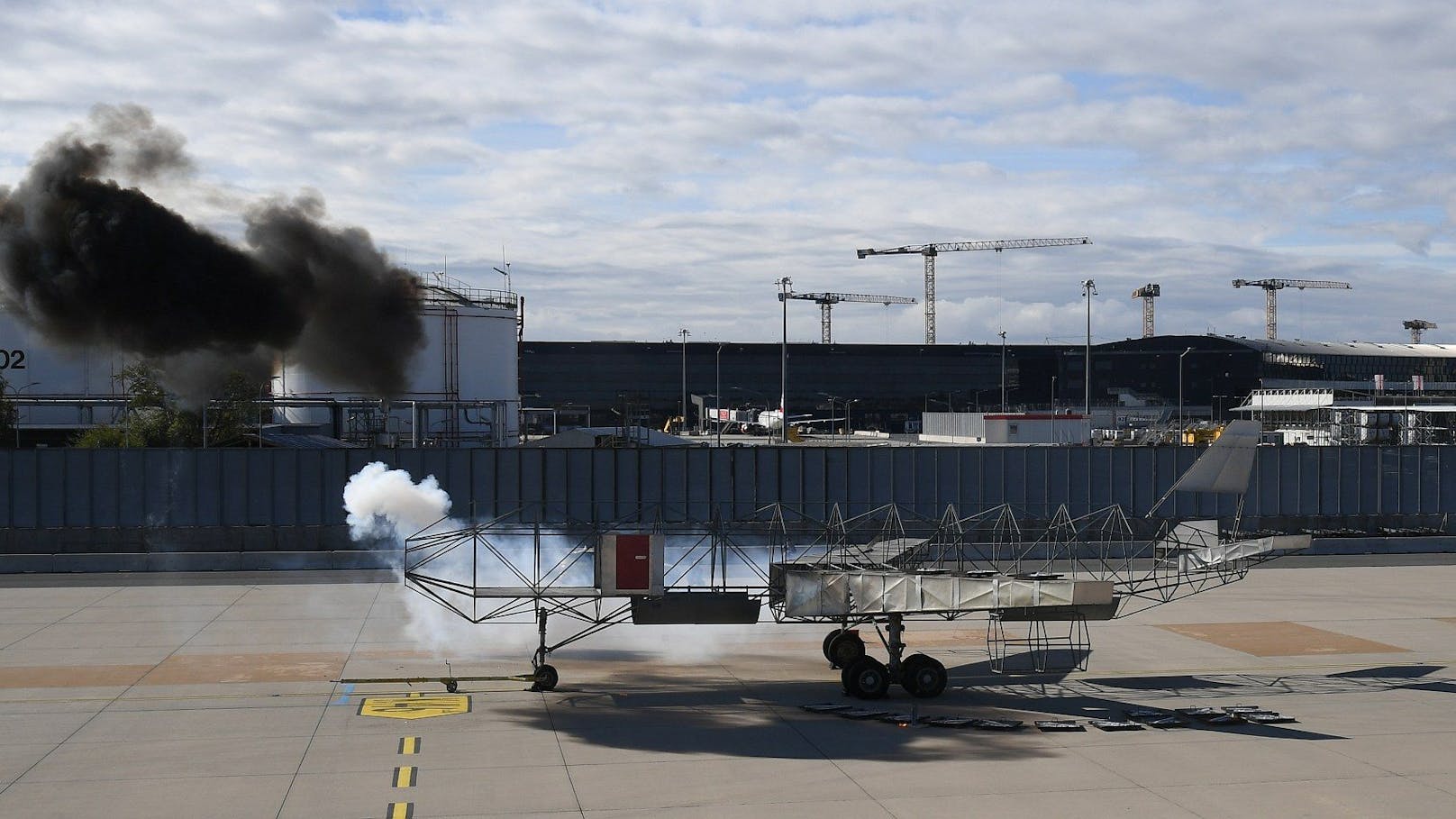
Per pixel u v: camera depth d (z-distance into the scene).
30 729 22.75
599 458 51.12
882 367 192.12
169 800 18.58
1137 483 54.09
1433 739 22.67
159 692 25.80
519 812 18.09
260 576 43.56
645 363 184.88
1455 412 100.31
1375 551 51.28
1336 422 106.69
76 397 73.94
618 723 23.41
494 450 50.66
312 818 17.78
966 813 18.22
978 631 33.81
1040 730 23.05
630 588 25.97
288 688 26.20
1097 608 26.12
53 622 34.12
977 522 52.31
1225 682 27.58
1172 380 193.50
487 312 85.94
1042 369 194.88
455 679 25.95
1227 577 31.62
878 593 25.78
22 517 48.66
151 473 49.00
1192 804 18.72
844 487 52.56
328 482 49.53
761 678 27.72
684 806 18.41
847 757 21.14
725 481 51.97
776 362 189.00
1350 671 28.73
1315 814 18.31
